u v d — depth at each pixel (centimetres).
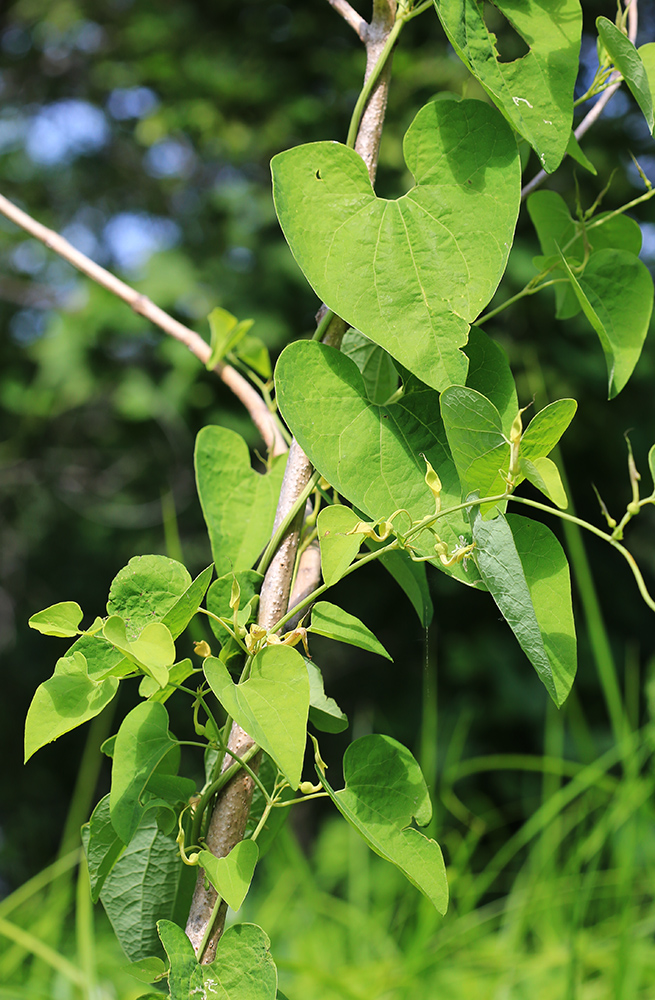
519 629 86
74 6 507
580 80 319
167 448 480
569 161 391
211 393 410
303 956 158
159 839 94
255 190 446
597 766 152
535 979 155
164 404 411
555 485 85
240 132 435
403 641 449
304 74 456
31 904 175
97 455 504
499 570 86
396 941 173
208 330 401
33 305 503
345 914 189
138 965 88
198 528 475
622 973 126
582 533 439
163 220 529
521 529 90
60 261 522
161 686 84
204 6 484
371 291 87
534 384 177
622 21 96
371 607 438
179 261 417
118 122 535
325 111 441
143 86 480
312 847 394
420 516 89
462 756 406
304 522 95
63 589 547
